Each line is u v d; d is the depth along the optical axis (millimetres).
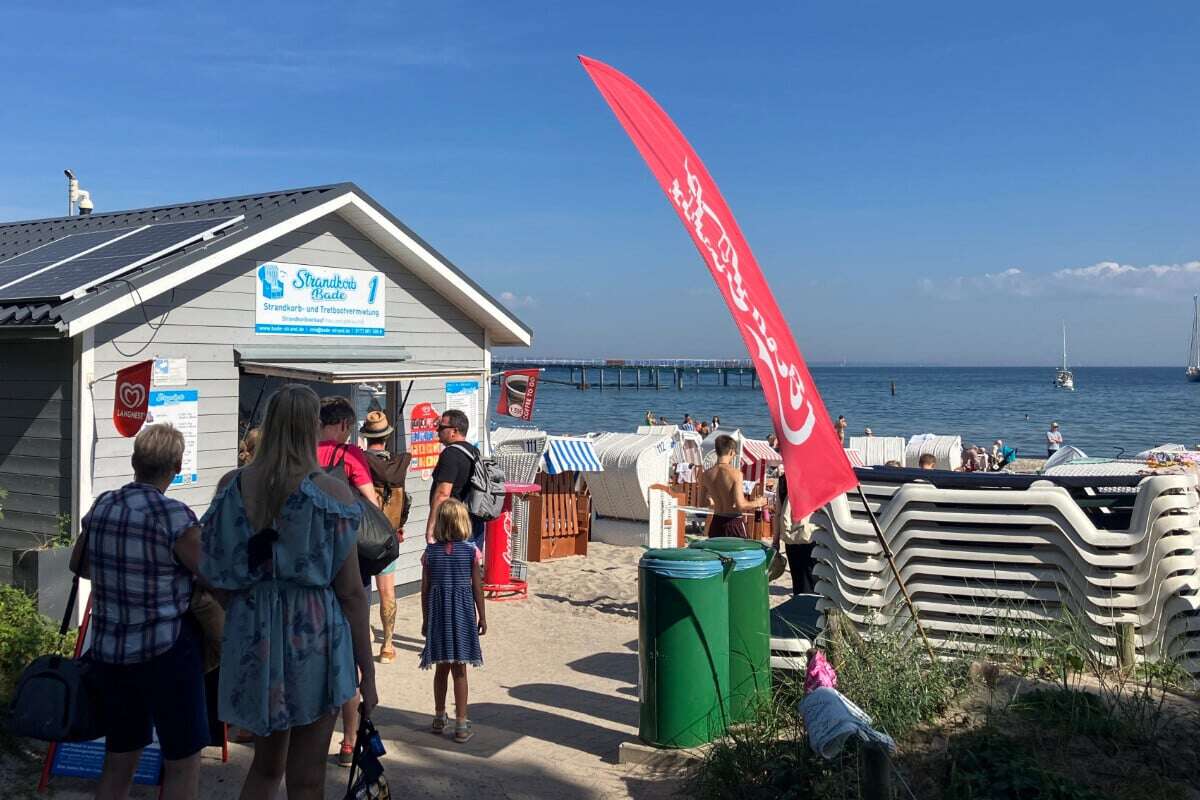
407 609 10547
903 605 6484
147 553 4062
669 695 5797
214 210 10359
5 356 8250
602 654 8992
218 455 9023
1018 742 5020
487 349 12258
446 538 6371
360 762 3625
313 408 3625
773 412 5273
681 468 18094
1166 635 5980
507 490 11789
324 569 3527
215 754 5527
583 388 140375
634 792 5414
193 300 8734
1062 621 6090
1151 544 5977
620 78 4969
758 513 16797
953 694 5578
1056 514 6172
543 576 12633
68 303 7629
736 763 5203
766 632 6141
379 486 8016
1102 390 144250
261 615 3484
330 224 10109
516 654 8961
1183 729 5156
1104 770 4781
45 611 7461
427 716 7051
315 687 3508
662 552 5957
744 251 5359
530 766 5852
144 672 4074
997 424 63875
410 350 11125
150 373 7676
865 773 4047
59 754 4992
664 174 5004
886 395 125812
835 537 6637
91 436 7898
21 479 8164
